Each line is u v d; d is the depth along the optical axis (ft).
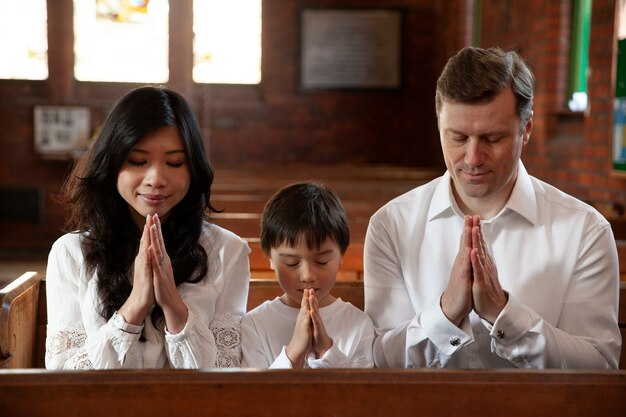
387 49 29.01
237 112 29.01
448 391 3.97
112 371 3.94
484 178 4.65
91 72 28.04
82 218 5.37
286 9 28.76
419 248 5.41
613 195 15.02
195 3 28.55
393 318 5.50
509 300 4.61
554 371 4.03
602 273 5.04
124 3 27.91
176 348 4.91
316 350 5.04
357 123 29.37
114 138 4.98
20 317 6.03
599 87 15.62
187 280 5.31
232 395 3.93
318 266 5.40
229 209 13.80
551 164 18.39
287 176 20.61
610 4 14.96
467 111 4.50
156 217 4.79
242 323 5.60
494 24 23.18
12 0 27.32
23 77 27.61
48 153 27.25
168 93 5.13
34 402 3.88
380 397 3.95
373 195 17.16
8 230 27.35
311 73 29.04
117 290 5.19
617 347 5.03
